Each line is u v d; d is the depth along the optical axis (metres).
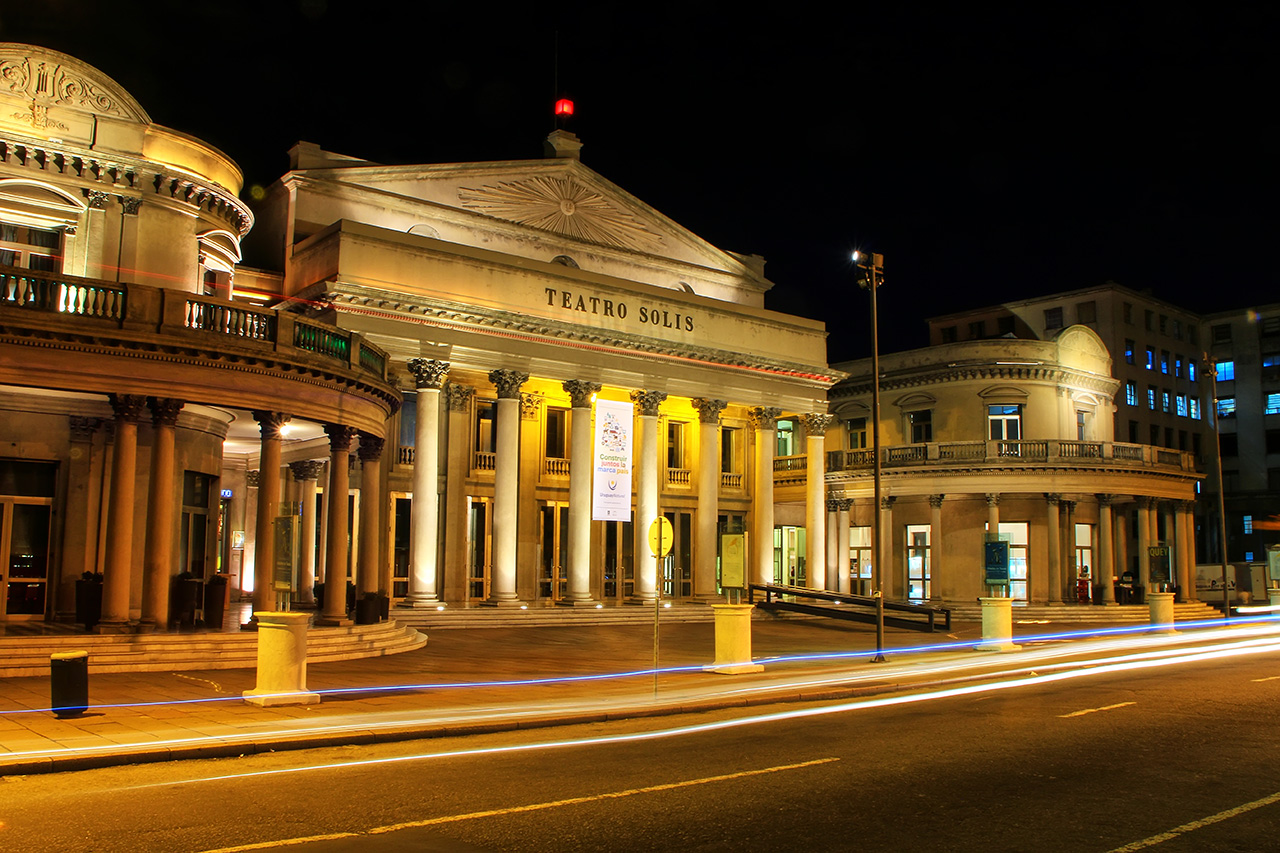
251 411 20.61
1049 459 41.91
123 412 18.77
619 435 35.19
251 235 35.81
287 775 10.35
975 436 47.12
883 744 12.30
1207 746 12.19
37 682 16.38
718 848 7.67
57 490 21.47
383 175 34.91
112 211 24.52
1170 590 45.34
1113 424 55.47
